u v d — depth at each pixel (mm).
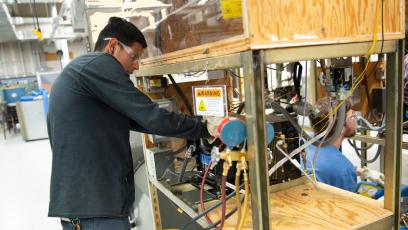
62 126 1167
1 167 4902
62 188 1177
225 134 822
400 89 924
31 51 11352
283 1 710
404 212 1216
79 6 2855
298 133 1171
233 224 1023
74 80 1148
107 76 1098
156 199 1735
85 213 1164
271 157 1095
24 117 7055
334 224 949
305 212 1045
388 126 964
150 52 1600
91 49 2012
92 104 1165
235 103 1281
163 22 1475
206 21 1058
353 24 817
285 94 1253
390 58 922
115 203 1224
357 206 1066
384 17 864
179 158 1637
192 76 1693
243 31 709
